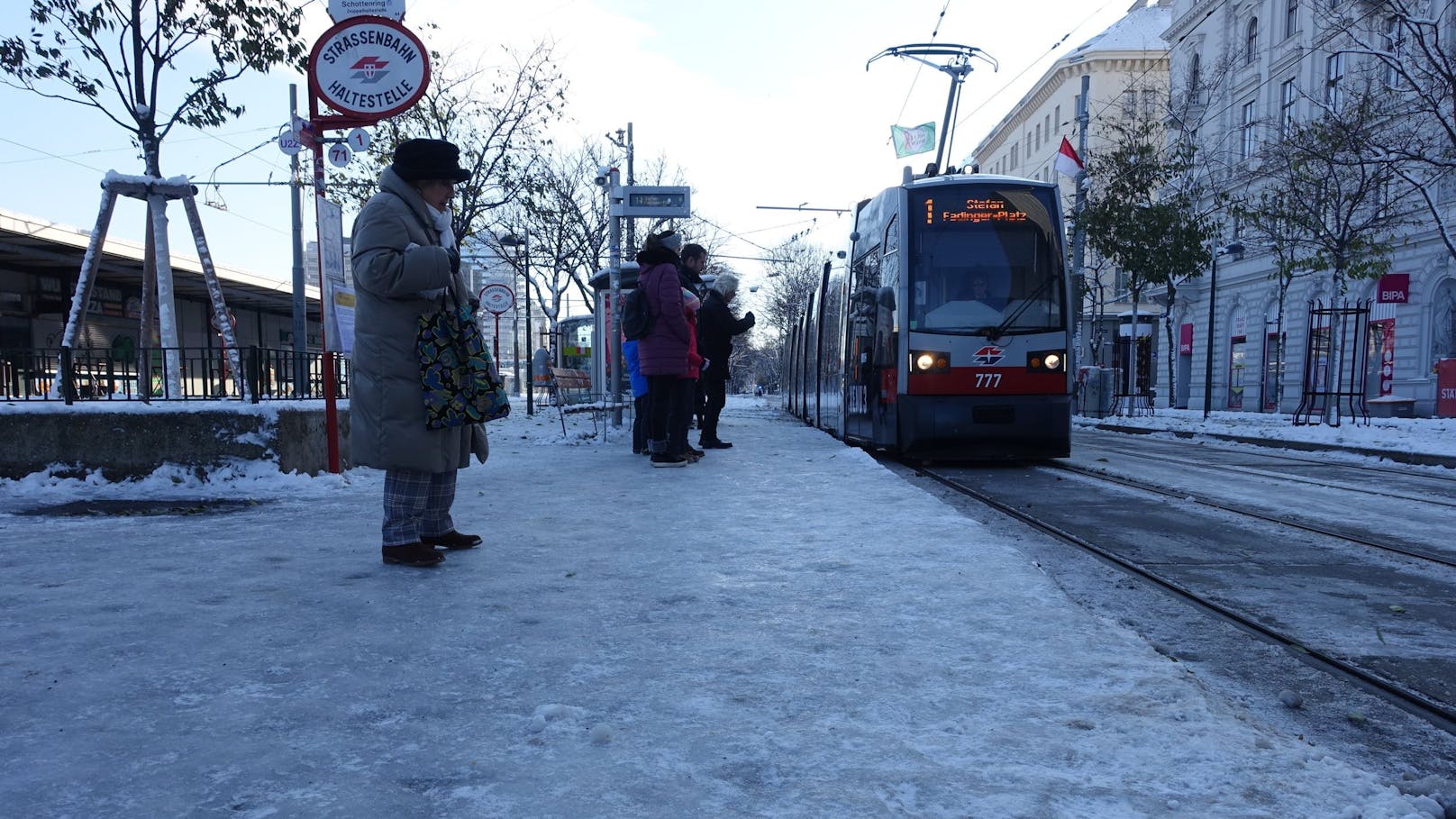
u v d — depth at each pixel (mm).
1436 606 3955
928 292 9711
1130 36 49031
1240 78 31406
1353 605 3965
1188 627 3600
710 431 10039
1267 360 30484
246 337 36688
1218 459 11617
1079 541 5281
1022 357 9570
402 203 3859
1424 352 23141
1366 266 18875
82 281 7215
